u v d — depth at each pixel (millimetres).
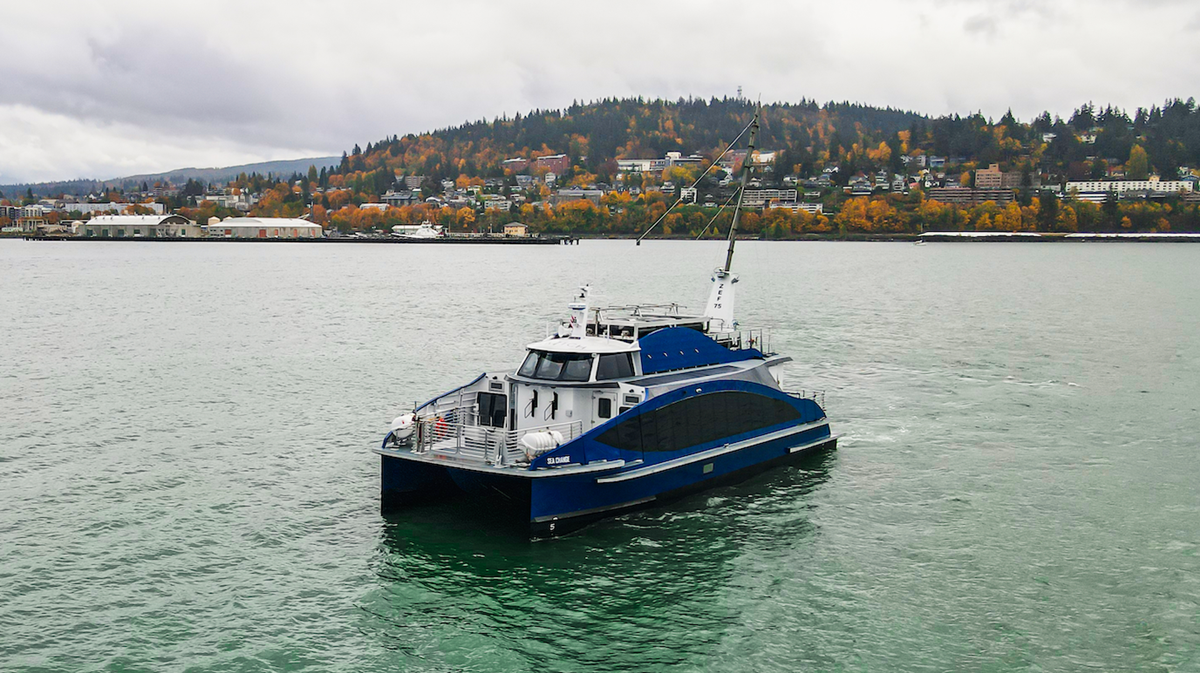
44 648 23125
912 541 30281
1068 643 23688
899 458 39750
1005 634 24141
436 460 30109
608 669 22500
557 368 32750
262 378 57938
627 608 25547
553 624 24656
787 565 28344
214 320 91062
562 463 29656
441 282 149500
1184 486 35938
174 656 22859
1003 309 103625
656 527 31219
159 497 34219
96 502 33594
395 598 26000
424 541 29969
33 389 54250
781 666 22672
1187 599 25984
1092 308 104938
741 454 36000
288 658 22844
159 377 58375
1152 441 42750
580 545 29656
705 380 34469
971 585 26984
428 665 22609
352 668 22422
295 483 35969
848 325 87312
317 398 51812
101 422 45781
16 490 34844
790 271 181875
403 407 49531
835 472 37625
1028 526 31578
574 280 156000
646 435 31906
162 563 28219
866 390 54562
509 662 22750
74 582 26797
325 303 110062
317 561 28453
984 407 49906
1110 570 27969
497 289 134000
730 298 41469
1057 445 42000
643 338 34656
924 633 24203
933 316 95688
